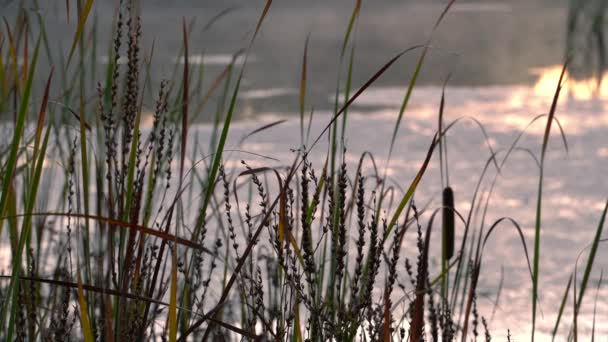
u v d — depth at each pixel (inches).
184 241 131.9
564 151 606.2
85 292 173.2
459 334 258.8
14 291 133.9
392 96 873.5
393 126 701.3
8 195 142.4
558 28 1414.9
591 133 664.4
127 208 154.3
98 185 170.1
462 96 868.0
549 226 426.6
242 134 656.4
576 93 863.1
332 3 2023.9
